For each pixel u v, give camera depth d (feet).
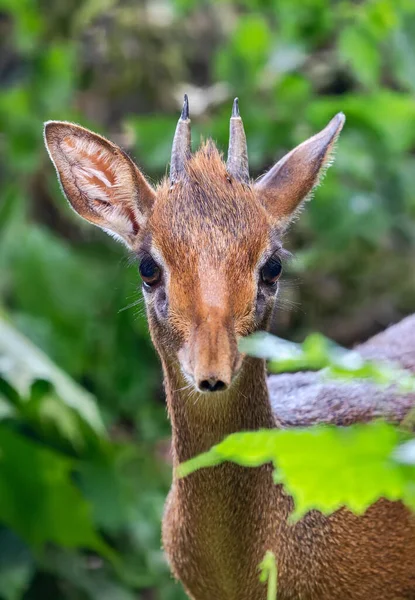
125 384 44.78
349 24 46.73
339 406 28.91
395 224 43.52
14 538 36.37
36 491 34.55
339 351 16.03
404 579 27.55
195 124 45.09
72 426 34.96
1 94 48.32
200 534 26.68
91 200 27.20
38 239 45.55
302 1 46.65
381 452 13.02
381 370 14.83
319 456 13.05
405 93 49.06
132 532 39.06
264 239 24.34
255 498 26.30
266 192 25.95
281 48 46.78
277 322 46.83
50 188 48.65
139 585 38.27
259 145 43.09
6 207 46.19
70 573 37.83
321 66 50.37
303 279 46.91
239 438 13.61
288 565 26.68
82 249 48.49
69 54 49.01
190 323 23.35
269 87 45.91
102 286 45.29
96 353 44.75
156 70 51.16
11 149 47.14
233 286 23.52
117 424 46.50
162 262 24.34
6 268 45.32
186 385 25.46
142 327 44.34
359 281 47.06
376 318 47.19
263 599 27.04
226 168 25.67
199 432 25.90
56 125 27.17
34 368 35.12
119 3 52.44
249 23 46.42
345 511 26.68
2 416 34.30
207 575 27.20
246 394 25.73
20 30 49.80
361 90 50.37
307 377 30.83
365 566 27.14
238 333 23.36
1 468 34.50
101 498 35.91
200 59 52.26
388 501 26.78
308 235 43.93
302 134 43.57
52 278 44.98
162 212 24.79
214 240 23.90
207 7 53.31
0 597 35.53
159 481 41.65
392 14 44.29
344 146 42.73
